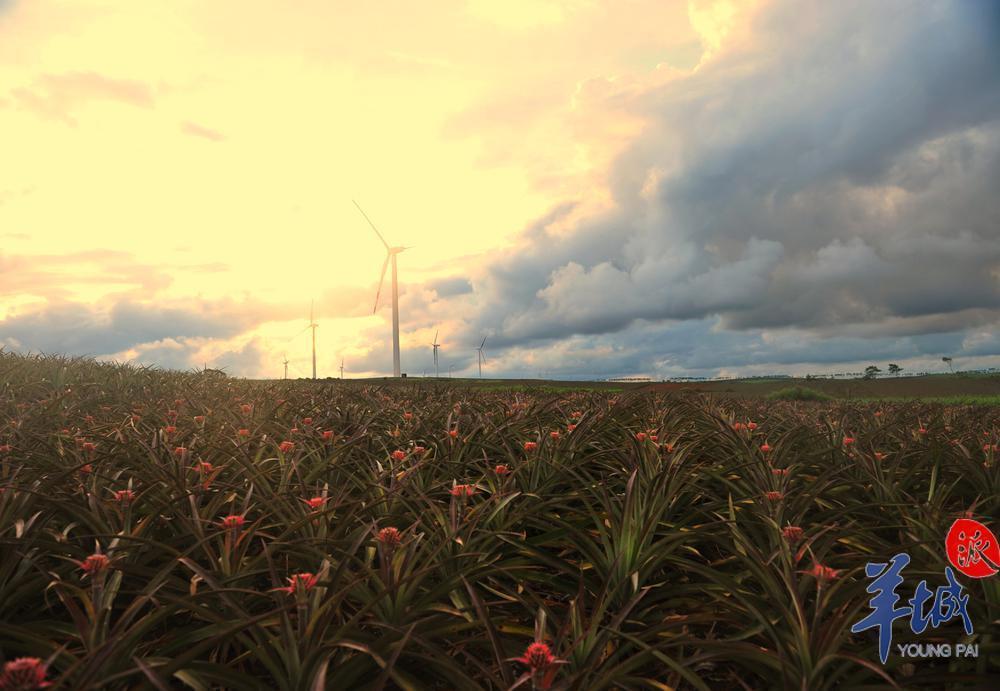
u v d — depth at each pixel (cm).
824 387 2811
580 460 561
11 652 261
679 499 476
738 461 555
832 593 261
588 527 451
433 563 337
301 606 235
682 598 346
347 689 254
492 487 471
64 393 820
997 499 451
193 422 661
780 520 374
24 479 393
